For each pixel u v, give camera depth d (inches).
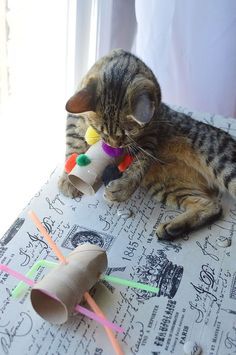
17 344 26.7
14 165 46.6
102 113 35.3
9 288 29.4
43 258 31.6
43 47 45.5
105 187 36.6
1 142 46.3
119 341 27.3
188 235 34.6
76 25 45.8
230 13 47.5
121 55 38.9
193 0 47.2
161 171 39.5
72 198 36.8
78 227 34.4
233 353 27.2
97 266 28.6
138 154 37.7
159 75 53.1
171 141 40.3
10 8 40.8
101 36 50.6
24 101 46.8
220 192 39.8
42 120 49.0
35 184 45.3
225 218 36.5
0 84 43.5
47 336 27.2
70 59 47.8
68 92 49.3
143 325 28.3
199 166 39.9
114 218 35.6
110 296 29.8
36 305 27.4
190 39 49.9
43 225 34.2
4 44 41.9
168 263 32.3
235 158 39.1
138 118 32.6
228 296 30.4
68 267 28.0
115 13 51.1
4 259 31.3
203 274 31.7
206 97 54.2
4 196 44.8
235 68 51.5
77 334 27.4
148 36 50.5
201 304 29.8
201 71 52.2
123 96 34.5
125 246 33.3
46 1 43.1
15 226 33.9
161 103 41.1
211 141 40.1
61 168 39.7
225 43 49.6
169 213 36.9
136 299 29.8
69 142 39.4
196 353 27.0
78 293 27.2
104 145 36.2
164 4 47.8
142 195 38.2
